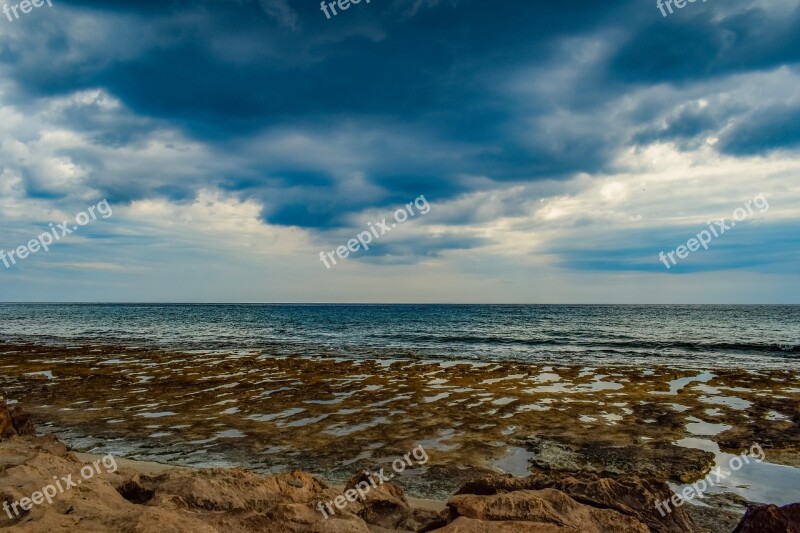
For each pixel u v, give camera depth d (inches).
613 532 221.0
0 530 179.5
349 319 3688.5
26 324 2837.1
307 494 274.1
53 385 796.6
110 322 3097.9
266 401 676.1
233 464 422.9
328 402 668.1
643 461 420.2
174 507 225.8
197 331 2276.1
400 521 255.0
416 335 2009.1
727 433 505.7
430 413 600.4
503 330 2333.9
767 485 375.2
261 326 2719.0
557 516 224.1
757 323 2957.7
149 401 679.7
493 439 490.0
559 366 1037.2
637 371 967.6
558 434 505.4
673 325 2748.5
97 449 465.7
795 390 762.8
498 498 235.5
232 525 213.8
